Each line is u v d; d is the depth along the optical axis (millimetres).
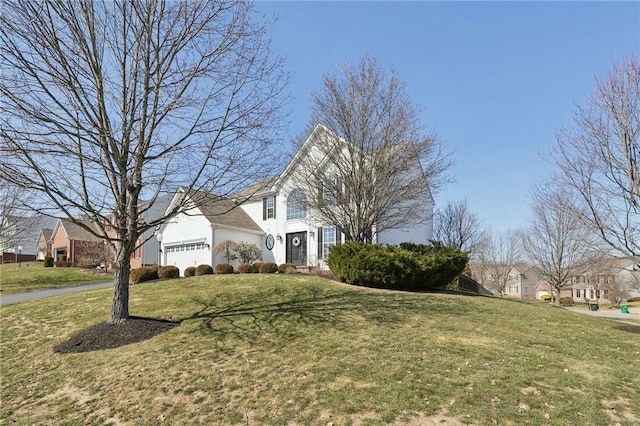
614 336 8953
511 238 38938
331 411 4754
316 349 6875
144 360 6699
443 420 4441
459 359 6305
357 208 15125
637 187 10047
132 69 8273
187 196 9070
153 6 8125
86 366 6734
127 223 8812
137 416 5027
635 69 9969
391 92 15195
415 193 15305
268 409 4934
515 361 6281
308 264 21047
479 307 10961
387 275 13203
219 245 21641
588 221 11594
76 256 37688
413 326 8391
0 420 5234
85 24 7867
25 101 6828
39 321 10141
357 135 15000
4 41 6867
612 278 40781
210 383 5750
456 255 14633
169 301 11188
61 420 5102
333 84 15359
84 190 7840
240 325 8414
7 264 40062
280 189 22859
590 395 5055
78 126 7105
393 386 5277
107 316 9930
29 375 6699
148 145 8148
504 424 4336
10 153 6781
